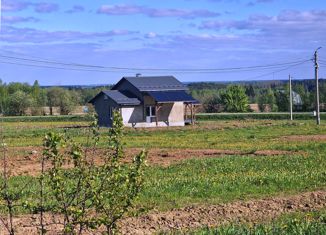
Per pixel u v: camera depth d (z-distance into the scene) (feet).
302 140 162.20
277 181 82.38
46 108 449.48
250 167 101.19
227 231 49.21
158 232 53.57
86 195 36.65
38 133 206.59
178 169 100.22
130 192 36.78
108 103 266.57
